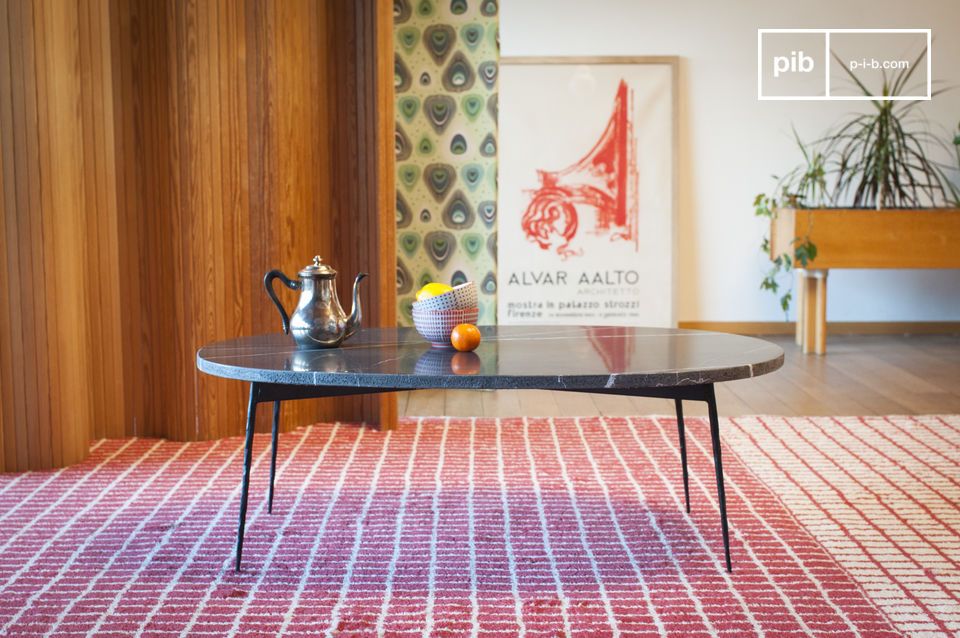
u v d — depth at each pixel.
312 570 2.82
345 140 4.64
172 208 4.25
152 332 4.35
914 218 6.44
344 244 4.68
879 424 4.64
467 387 2.38
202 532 3.15
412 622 2.46
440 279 5.26
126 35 4.20
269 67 4.37
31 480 3.76
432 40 5.14
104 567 2.85
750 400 5.22
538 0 7.11
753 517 3.30
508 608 2.55
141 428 4.43
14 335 3.86
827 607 2.56
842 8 7.14
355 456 4.12
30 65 3.76
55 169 3.85
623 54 7.16
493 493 3.58
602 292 7.20
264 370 2.51
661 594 2.64
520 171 7.16
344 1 4.58
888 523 3.25
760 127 7.21
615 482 3.72
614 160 7.16
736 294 7.33
